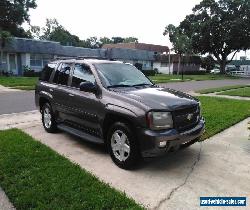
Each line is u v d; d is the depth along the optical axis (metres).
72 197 4.20
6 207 4.07
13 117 10.09
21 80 27.50
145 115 4.90
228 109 11.34
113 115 5.46
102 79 6.01
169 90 6.09
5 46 35.56
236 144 6.88
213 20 56.59
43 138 7.30
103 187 4.53
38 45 39.22
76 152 6.27
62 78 7.20
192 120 5.45
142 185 4.74
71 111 6.64
